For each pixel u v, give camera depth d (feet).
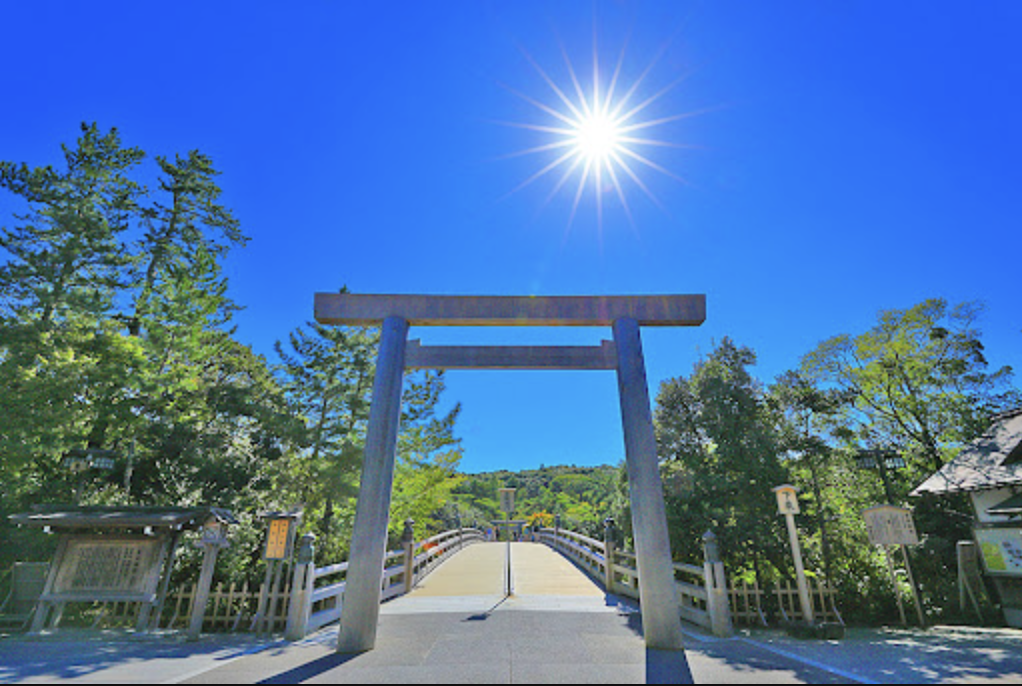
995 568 35.06
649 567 22.34
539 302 27.48
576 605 31.94
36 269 43.24
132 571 27.50
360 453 41.52
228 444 48.83
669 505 33.88
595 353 27.30
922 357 58.59
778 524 32.40
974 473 37.83
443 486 59.06
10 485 34.47
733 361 37.52
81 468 33.94
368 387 44.37
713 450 34.96
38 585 28.89
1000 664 19.67
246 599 28.53
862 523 37.47
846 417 57.06
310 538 26.55
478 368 26.86
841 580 32.78
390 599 35.27
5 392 35.01
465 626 25.48
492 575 47.34
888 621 31.32
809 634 25.58
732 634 24.98
